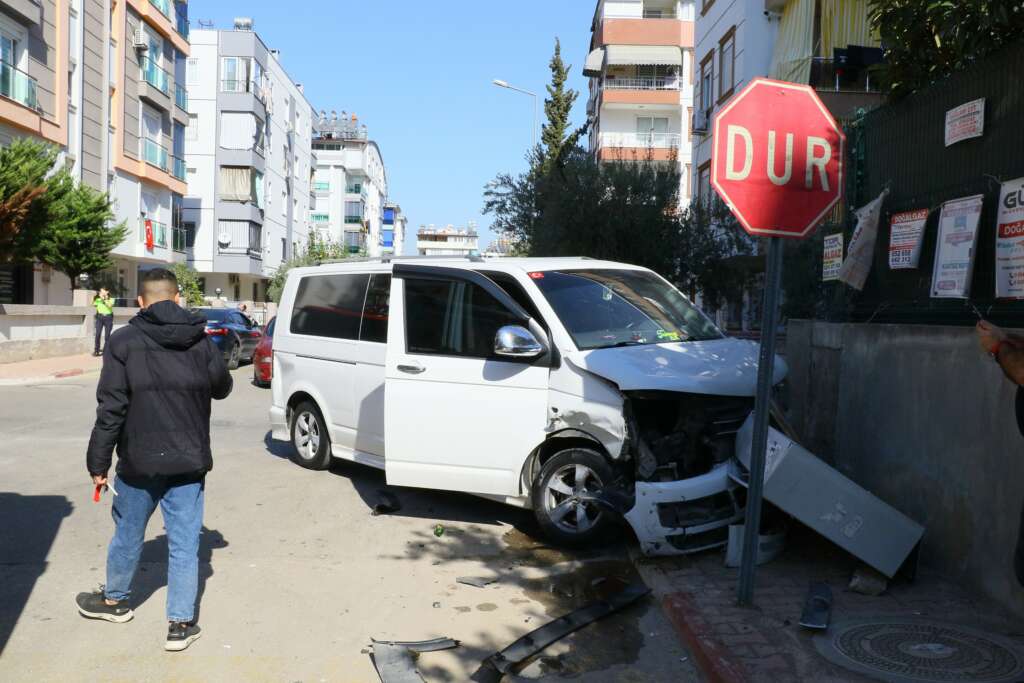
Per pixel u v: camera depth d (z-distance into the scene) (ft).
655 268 58.90
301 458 28.27
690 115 136.36
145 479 14.20
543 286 21.38
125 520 14.60
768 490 17.08
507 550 20.01
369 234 289.53
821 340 23.89
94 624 15.19
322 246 175.42
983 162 17.78
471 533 21.31
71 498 24.00
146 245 111.75
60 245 78.18
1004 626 14.80
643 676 13.56
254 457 30.37
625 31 134.00
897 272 21.18
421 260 23.91
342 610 16.24
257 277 170.71
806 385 25.07
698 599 16.16
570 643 14.78
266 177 169.17
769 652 13.74
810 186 15.21
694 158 88.94
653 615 16.08
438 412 21.38
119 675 13.24
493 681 13.30
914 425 18.63
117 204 104.01
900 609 15.64
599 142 138.72
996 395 15.66
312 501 24.13
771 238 15.26
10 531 20.72
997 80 17.34
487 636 15.12
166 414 14.03
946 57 20.25
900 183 21.16
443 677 13.46
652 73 136.98
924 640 14.17
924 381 18.25
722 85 77.30
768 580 17.28
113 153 102.99
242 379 59.98
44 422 37.99
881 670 13.06
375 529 21.58
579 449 19.54
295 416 28.45
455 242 556.92
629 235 57.77
